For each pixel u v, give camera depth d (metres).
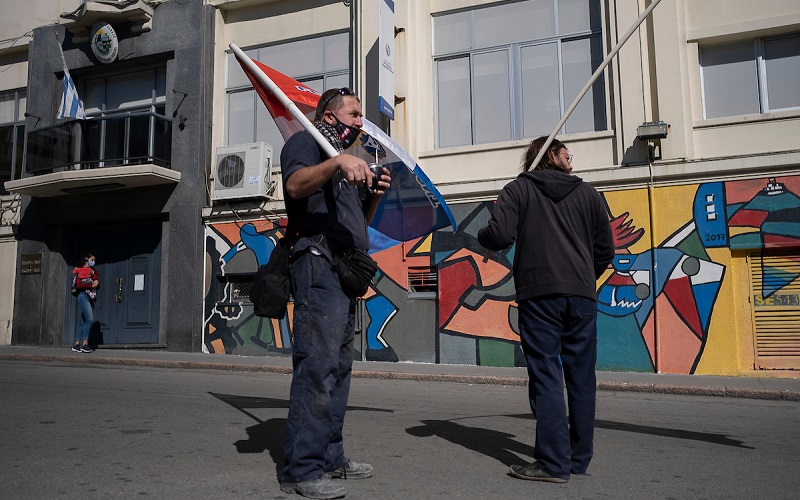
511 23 12.55
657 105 11.07
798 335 10.02
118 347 14.92
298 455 3.13
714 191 10.50
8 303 15.73
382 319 12.41
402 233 4.32
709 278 10.41
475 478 3.54
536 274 3.52
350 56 13.68
